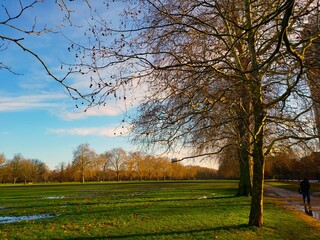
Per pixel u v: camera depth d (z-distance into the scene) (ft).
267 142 54.90
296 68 32.50
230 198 84.33
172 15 24.61
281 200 86.58
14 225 46.55
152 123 31.09
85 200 89.35
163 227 42.50
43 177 390.42
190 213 54.95
